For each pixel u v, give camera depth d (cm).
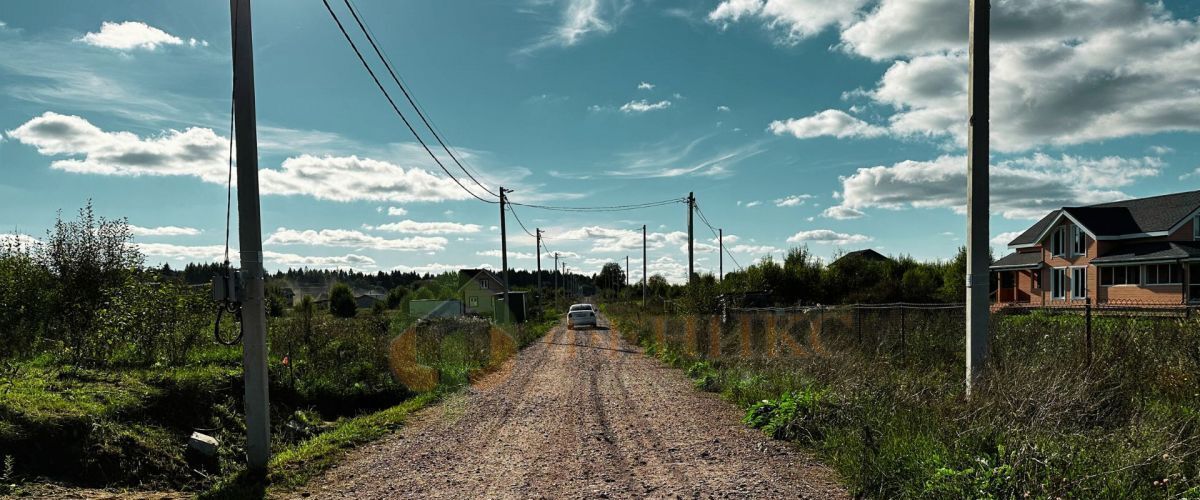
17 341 980
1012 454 486
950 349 1095
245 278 678
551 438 805
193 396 923
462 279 7694
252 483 632
